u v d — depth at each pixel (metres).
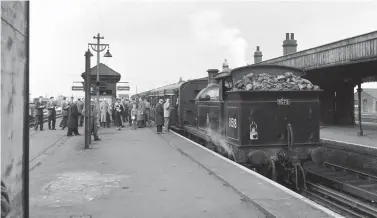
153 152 10.97
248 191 6.12
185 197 5.88
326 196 8.68
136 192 6.21
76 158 9.88
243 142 8.59
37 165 8.84
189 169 8.23
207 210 5.18
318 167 12.20
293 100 8.84
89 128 12.99
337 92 21.70
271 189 6.25
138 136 15.86
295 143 8.80
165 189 6.41
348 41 13.52
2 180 1.90
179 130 18.27
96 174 7.74
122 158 9.85
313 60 16.16
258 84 8.80
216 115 10.90
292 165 8.93
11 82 2.05
